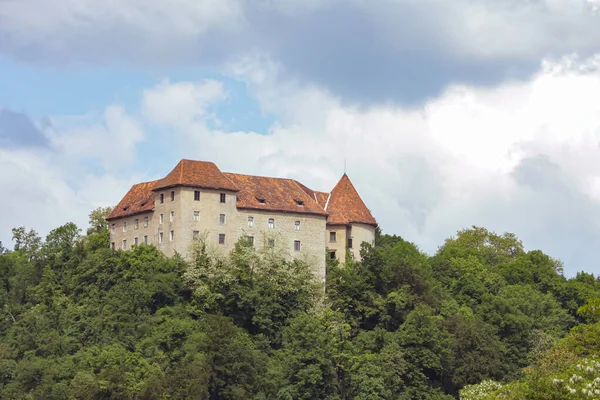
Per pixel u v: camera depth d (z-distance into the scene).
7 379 144.00
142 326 147.38
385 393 140.62
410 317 151.50
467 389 121.12
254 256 157.50
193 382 132.12
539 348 156.38
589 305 97.94
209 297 152.38
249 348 142.50
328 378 139.38
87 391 132.62
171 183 161.12
